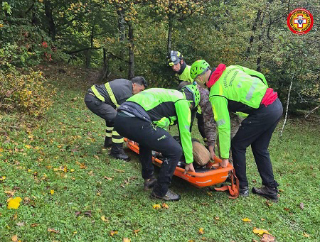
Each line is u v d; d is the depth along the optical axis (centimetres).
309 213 443
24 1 1042
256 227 393
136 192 428
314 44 861
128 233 337
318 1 959
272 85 1170
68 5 1250
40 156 484
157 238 339
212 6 1128
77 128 672
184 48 1168
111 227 343
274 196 467
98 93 514
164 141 382
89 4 1153
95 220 349
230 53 1213
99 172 470
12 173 412
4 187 379
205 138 530
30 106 689
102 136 650
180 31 1167
